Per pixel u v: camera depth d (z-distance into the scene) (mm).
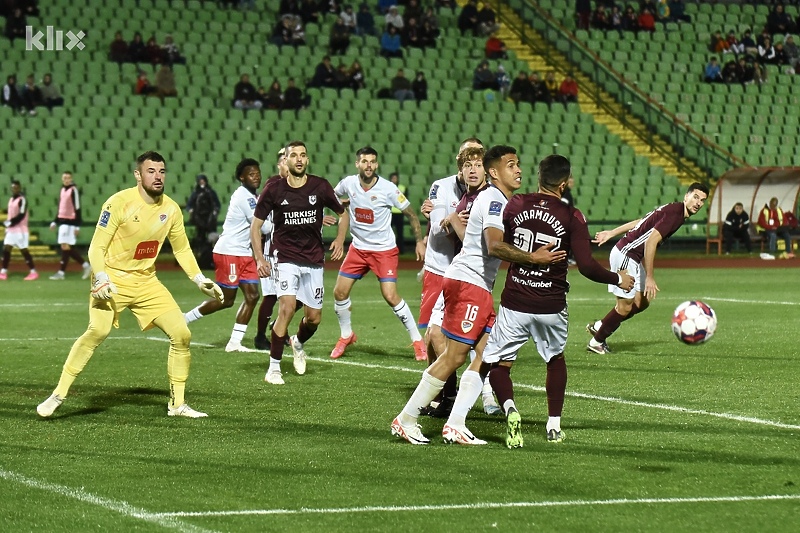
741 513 14789
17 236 62844
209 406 23328
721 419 21688
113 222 21438
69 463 17781
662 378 27391
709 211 87500
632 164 93125
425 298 25594
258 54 91250
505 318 19219
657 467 17516
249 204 32438
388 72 94062
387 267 30969
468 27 99688
